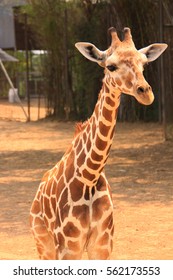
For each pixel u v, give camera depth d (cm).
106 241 562
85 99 2789
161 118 2458
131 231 940
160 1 1934
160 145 1859
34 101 4341
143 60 517
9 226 990
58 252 563
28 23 3080
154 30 2491
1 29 4138
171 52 2119
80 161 558
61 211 559
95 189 558
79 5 2758
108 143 548
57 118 2873
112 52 527
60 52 2841
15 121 2941
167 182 1315
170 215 1032
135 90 498
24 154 1805
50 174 613
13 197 1213
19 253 840
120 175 1409
